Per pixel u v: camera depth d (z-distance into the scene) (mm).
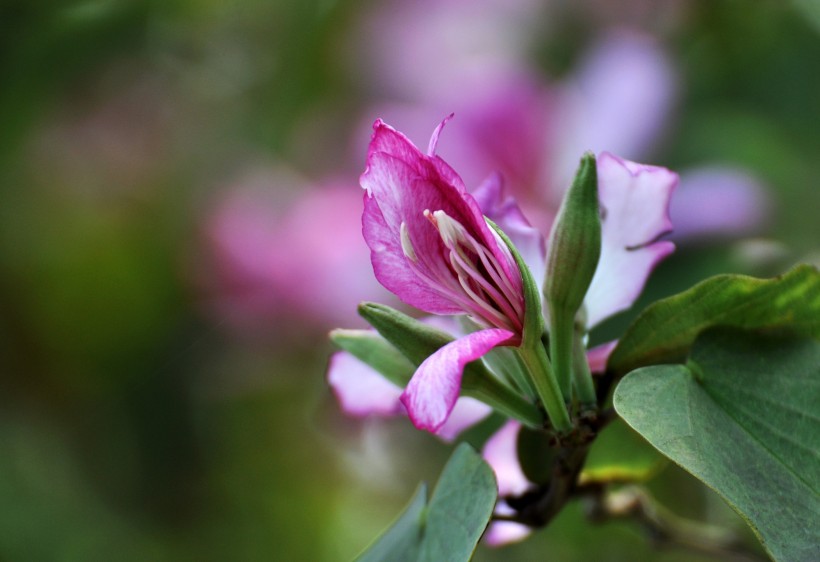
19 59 886
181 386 936
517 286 387
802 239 707
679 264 611
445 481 400
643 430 381
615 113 687
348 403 438
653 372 392
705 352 394
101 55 932
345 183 816
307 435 905
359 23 914
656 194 416
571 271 393
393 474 850
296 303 835
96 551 934
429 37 834
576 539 692
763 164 707
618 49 704
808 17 762
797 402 388
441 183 383
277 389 908
